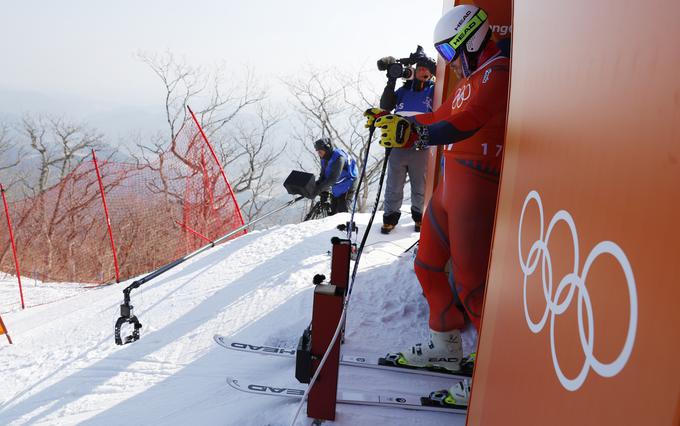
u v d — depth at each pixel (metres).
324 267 4.61
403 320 3.33
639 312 0.75
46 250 9.52
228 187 8.01
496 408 1.46
